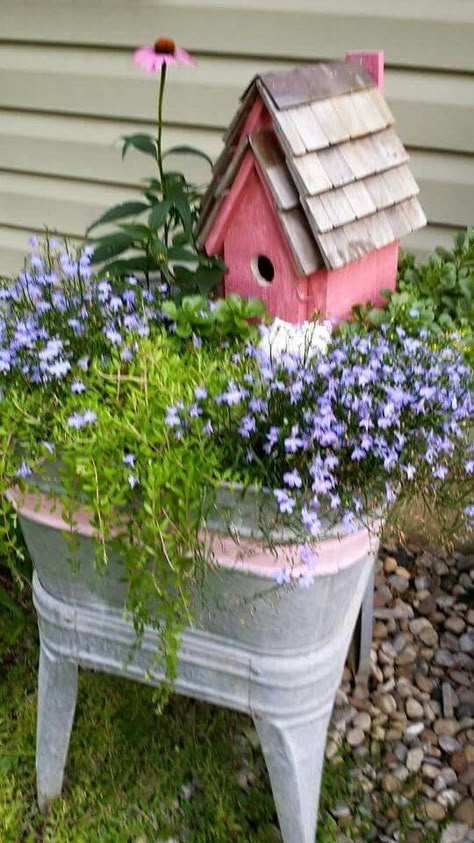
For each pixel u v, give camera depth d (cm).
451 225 207
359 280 149
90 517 126
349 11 197
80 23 229
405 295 151
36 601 148
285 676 129
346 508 113
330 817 161
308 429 113
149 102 229
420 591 217
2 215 271
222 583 123
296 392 117
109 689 185
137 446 118
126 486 115
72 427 118
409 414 118
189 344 137
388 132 153
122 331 137
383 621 208
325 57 204
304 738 136
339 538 117
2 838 160
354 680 192
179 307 152
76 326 135
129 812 163
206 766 170
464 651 200
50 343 124
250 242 142
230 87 217
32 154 255
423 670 196
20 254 273
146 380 121
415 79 197
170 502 115
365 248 140
